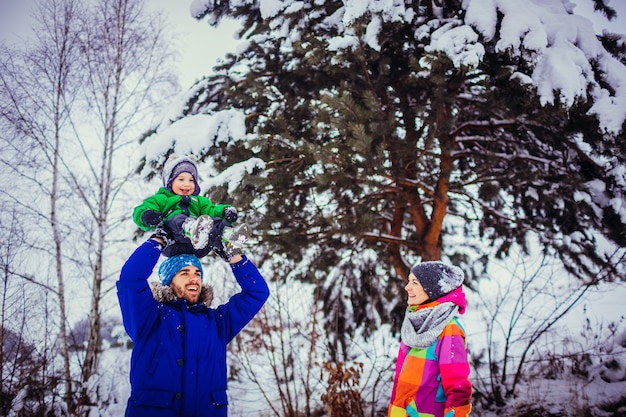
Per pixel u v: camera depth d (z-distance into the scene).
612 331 7.12
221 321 2.55
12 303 6.48
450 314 2.67
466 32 4.71
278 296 6.05
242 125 5.70
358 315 7.23
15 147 8.32
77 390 6.46
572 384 5.97
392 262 7.03
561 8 5.34
